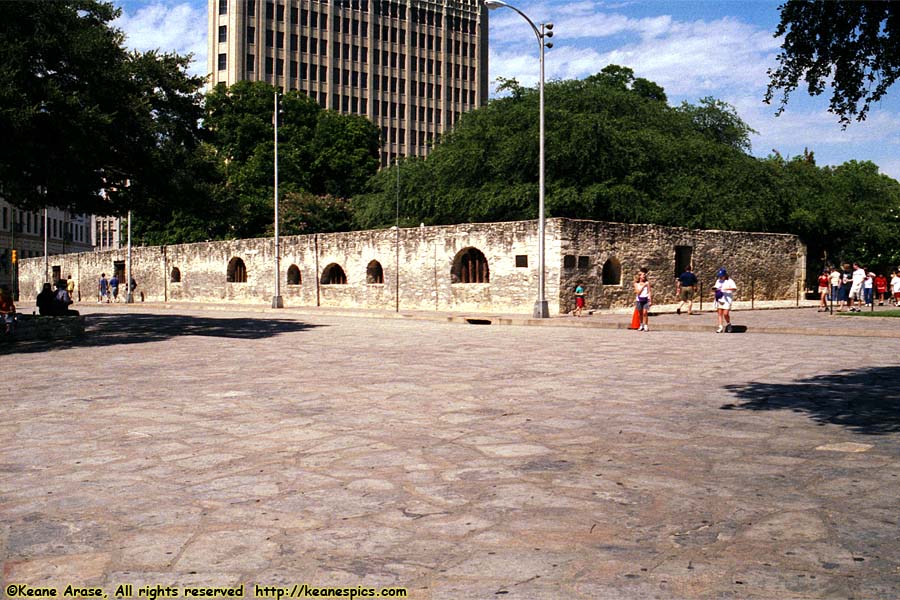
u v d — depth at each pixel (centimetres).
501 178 4019
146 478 552
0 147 1822
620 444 659
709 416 793
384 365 1302
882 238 4638
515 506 477
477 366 1281
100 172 2253
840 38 844
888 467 570
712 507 473
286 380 1104
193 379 1123
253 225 5838
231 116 5909
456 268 3472
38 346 1778
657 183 3956
